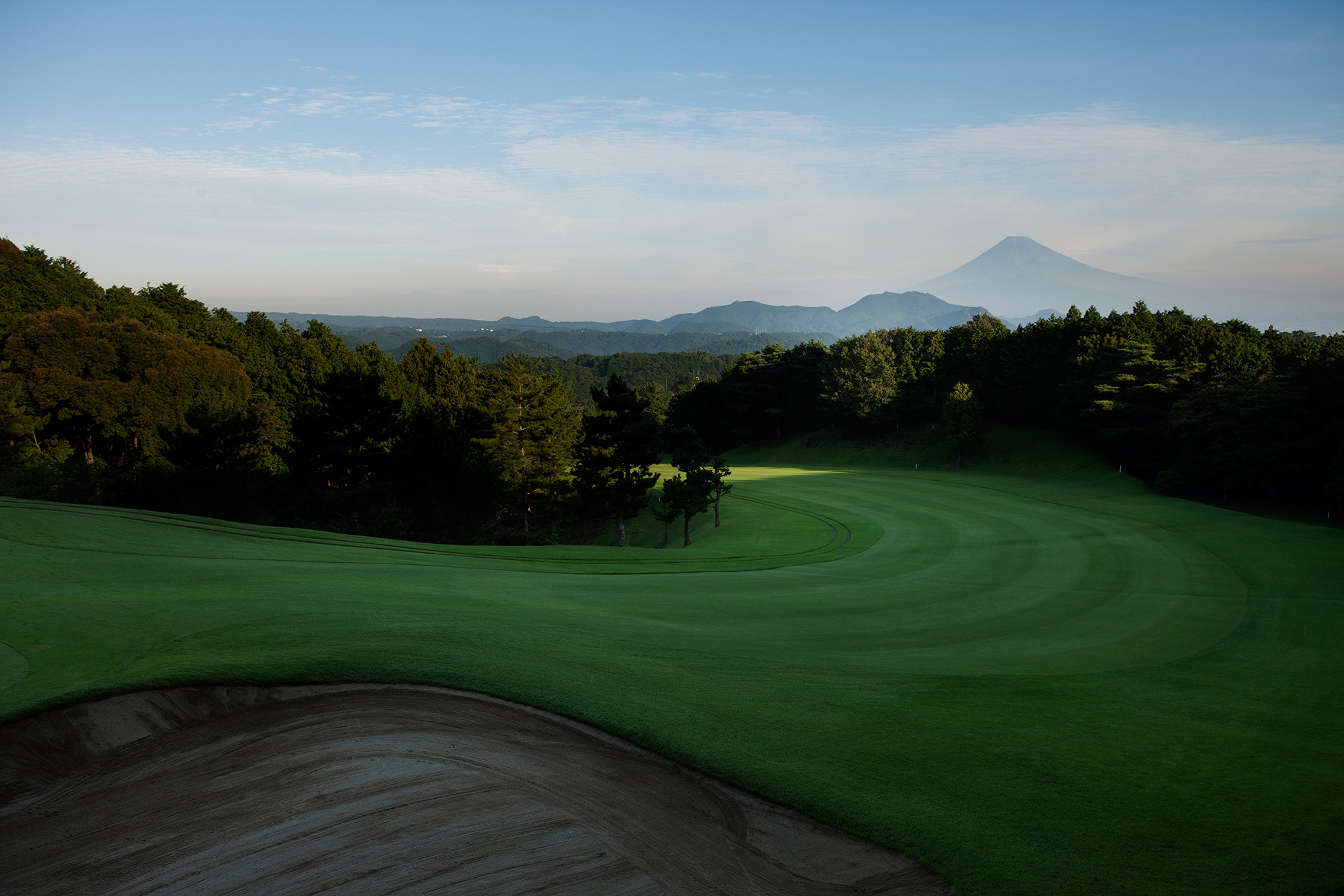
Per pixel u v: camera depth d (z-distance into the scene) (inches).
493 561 1117.1
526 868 276.1
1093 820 318.0
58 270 2496.3
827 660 588.4
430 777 342.3
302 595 657.6
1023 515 1857.8
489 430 2453.2
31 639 481.7
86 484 1593.3
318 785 333.4
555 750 372.5
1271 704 543.2
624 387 2079.2
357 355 3046.3
